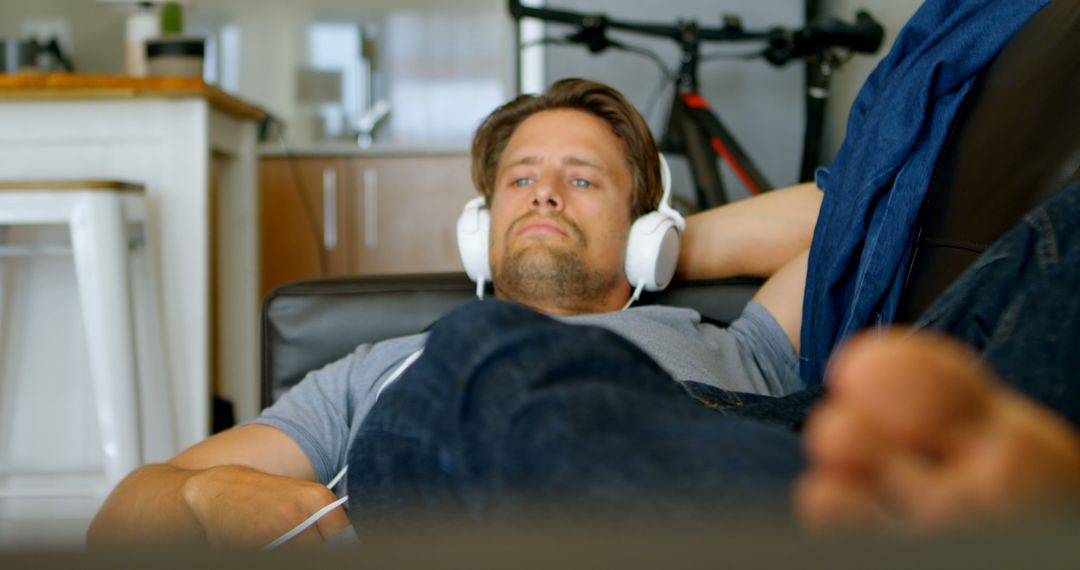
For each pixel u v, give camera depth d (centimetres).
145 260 204
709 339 134
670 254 142
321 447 123
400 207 303
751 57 263
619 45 269
